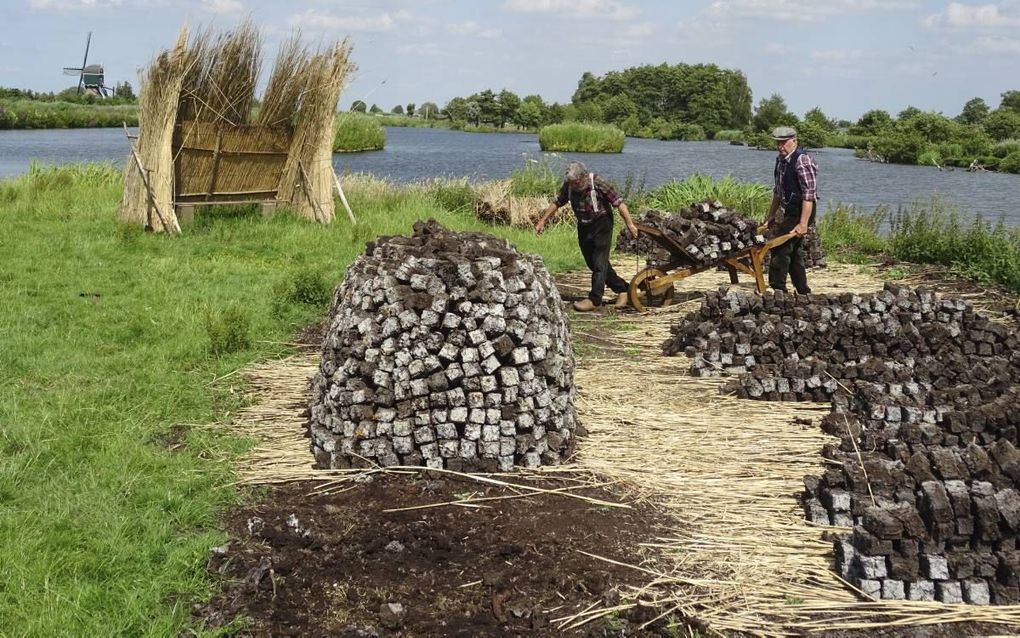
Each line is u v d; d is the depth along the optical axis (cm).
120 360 768
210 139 1434
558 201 1052
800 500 551
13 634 394
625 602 441
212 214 1500
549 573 461
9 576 436
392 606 423
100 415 642
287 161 1566
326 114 1538
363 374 584
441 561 471
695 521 525
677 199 1980
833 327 837
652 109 13412
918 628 430
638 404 730
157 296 985
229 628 408
